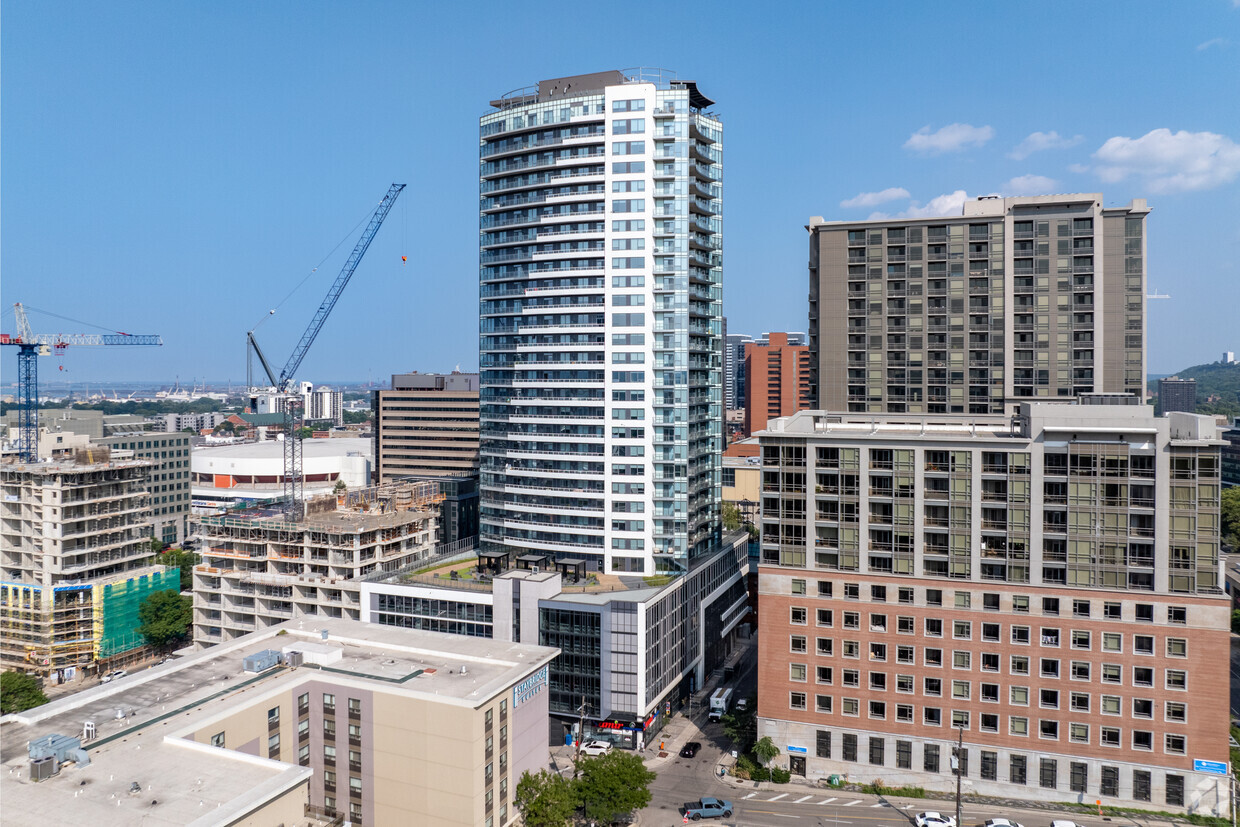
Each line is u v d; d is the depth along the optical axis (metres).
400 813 96.81
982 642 115.75
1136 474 109.62
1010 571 114.62
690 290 168.88
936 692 117.88
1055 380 171.00
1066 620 112.31
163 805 72.88
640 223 162.38
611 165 163.62
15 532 180.62
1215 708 106.69
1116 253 169.00
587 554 165.38
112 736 85.50
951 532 117.00
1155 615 108.75
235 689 98.19
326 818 101.00
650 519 161.62
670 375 161.62
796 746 124.56
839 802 116.69
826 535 123.31
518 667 105.44
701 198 180.12
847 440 121.94
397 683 99.75
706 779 125.00
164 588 192.12
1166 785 108.75
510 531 174.62
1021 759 114.44
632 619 135.75
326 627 123.06
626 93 162.75
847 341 180.75
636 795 105.81
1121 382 168.50
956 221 175.00
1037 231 172.12
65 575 176.12
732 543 195.25
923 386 177.00
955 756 116.69
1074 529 112.00
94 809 71.94
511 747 100.81
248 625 180.38
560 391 168.88
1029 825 107.50
